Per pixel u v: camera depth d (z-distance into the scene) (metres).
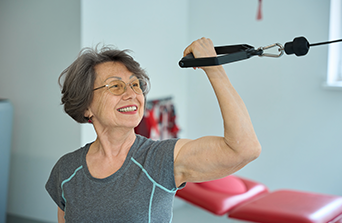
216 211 2.41
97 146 1.32
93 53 1.29
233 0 3.51
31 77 3.02
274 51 3.39
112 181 1.20
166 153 1.17
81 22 2.71
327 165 3.29
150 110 3.30
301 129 3.37
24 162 3.14
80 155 1.31
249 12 3.46
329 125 3.25
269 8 3.36
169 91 3.59
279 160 3.49
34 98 3.03
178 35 3.63
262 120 3.52
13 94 3.12
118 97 1.22
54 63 2.89
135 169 1.20
